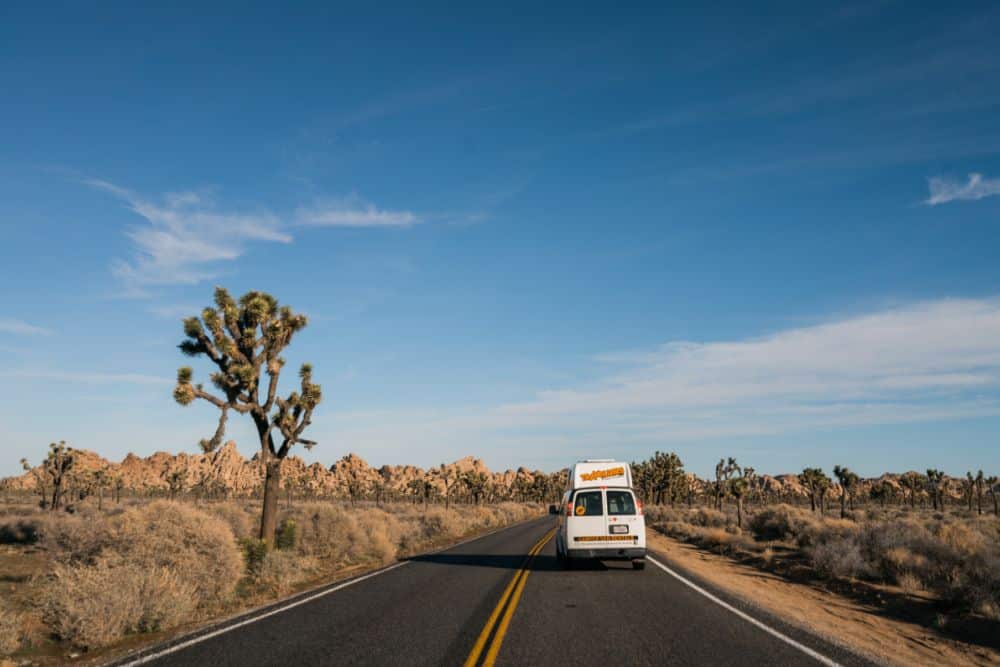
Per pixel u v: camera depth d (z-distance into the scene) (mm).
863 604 14180
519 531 38000
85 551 16516
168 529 14055
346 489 151750
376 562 20438
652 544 27734
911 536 19078
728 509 59125
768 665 7270
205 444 17953
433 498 105438
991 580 12805
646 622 9664
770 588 16062
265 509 19828
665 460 76625
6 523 26531
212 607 12141
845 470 50969
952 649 9852
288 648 8234
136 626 10047
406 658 7625
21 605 12023
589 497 16047
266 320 19797
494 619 9922
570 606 11086
